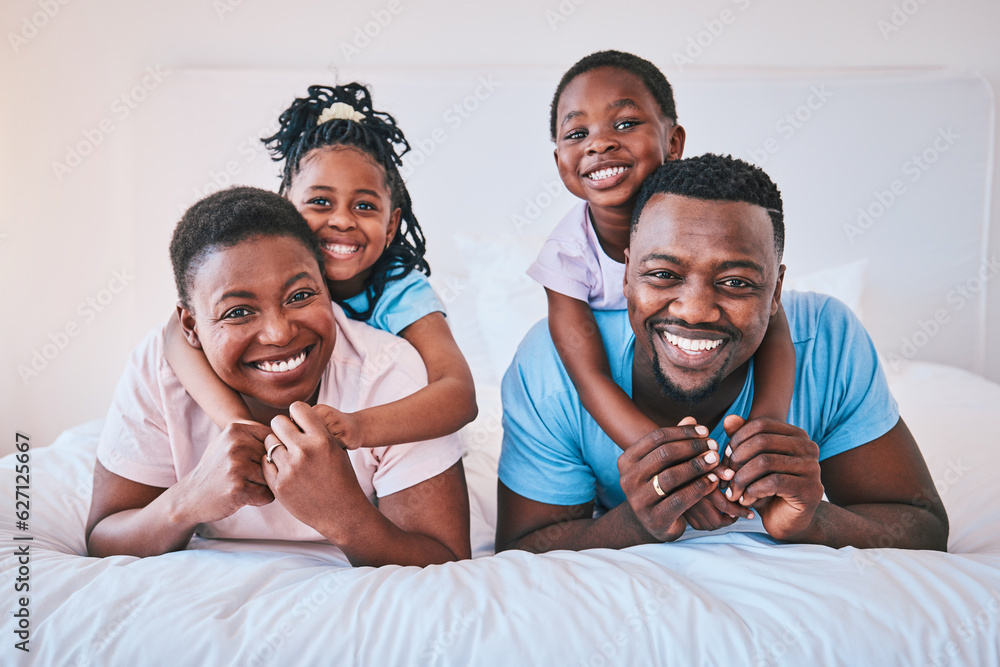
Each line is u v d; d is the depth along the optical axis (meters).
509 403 1.21
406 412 1.03
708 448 0.92
